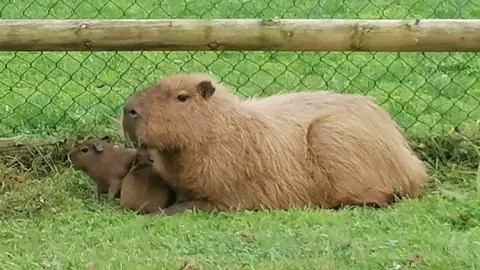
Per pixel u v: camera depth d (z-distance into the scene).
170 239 4.33
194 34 4.89
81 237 4.39
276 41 4.90
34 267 4.14
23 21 4.92
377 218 4.52
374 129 4.74
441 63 6.32
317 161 4.69
